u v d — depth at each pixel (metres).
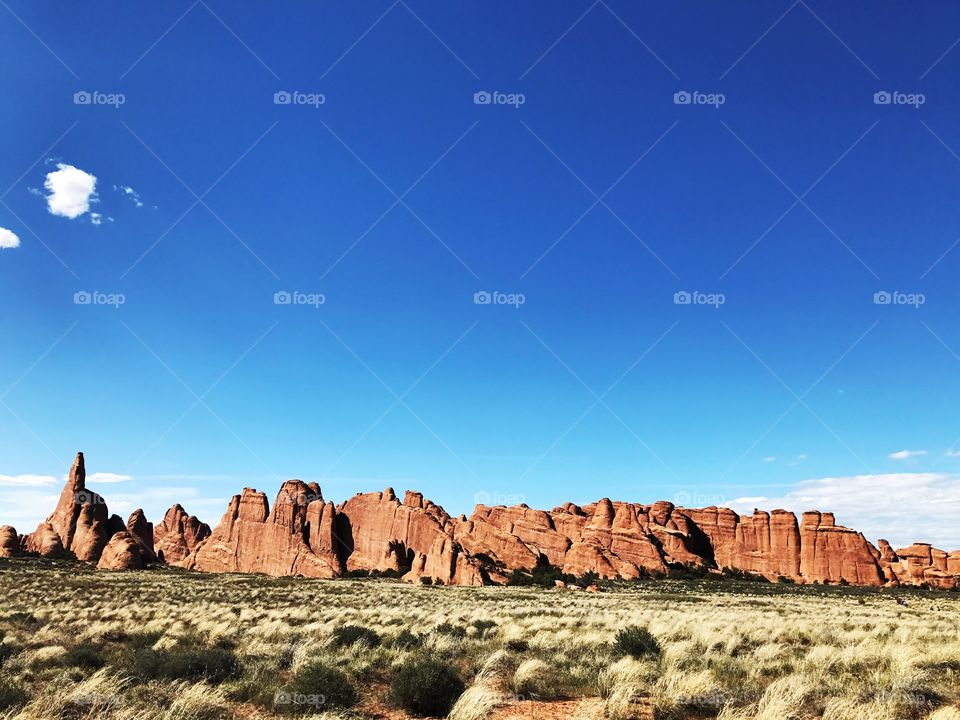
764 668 18.50
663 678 15.91
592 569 127.00
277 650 22.77
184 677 16.52
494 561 130.25
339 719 13.54
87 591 62.47
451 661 19.45
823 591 114.44
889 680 15.81
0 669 17.58
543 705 14.67
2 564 103.56
